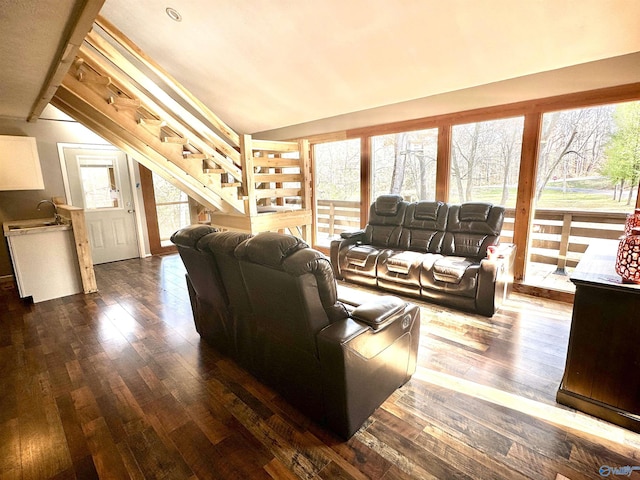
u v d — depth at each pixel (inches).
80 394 82.1
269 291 66.8
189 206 261.6
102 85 118.8
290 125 219.8
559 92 121.3
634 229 65.6
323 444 65.1
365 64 136.9
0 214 176.2
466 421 70.1
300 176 190.2
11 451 64.7
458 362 92.4
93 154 204.2
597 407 69.9
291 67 149.2
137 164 222.5
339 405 63.6
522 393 78.9
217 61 157.2
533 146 130.7
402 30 114.0
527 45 110.8
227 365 94.6
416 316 82.7
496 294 120.2
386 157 201.2
